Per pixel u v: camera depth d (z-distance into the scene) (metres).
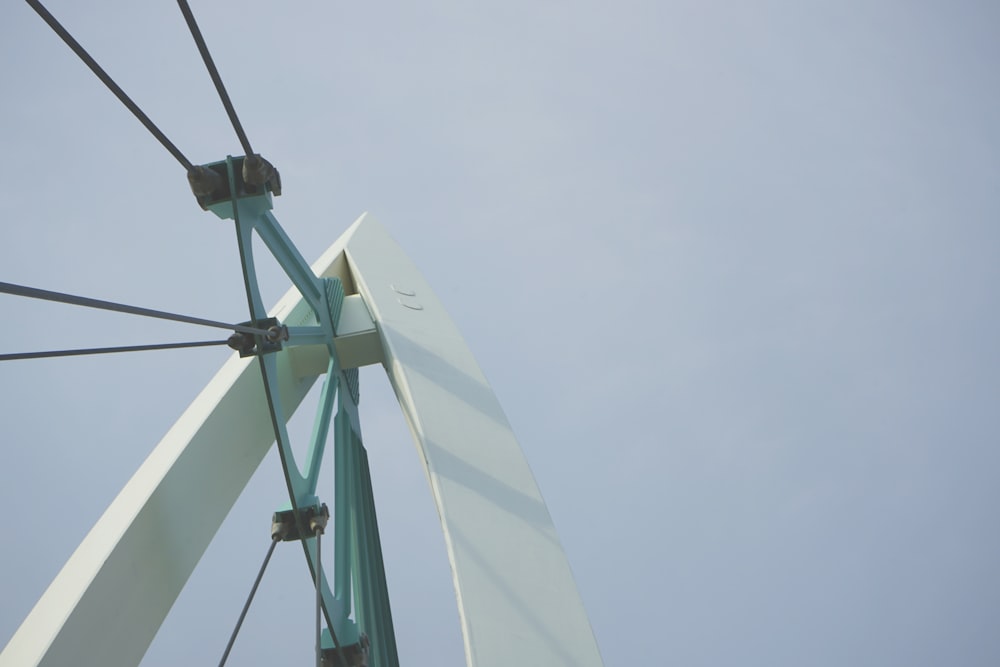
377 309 16.14
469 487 13.41
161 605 10.35
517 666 11.20
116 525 9.98
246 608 10.54
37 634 8.82
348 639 11.78
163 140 8.71
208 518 11.40
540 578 12.38
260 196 10.10
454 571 12.25
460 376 15.44
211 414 11.88
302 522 11.43
